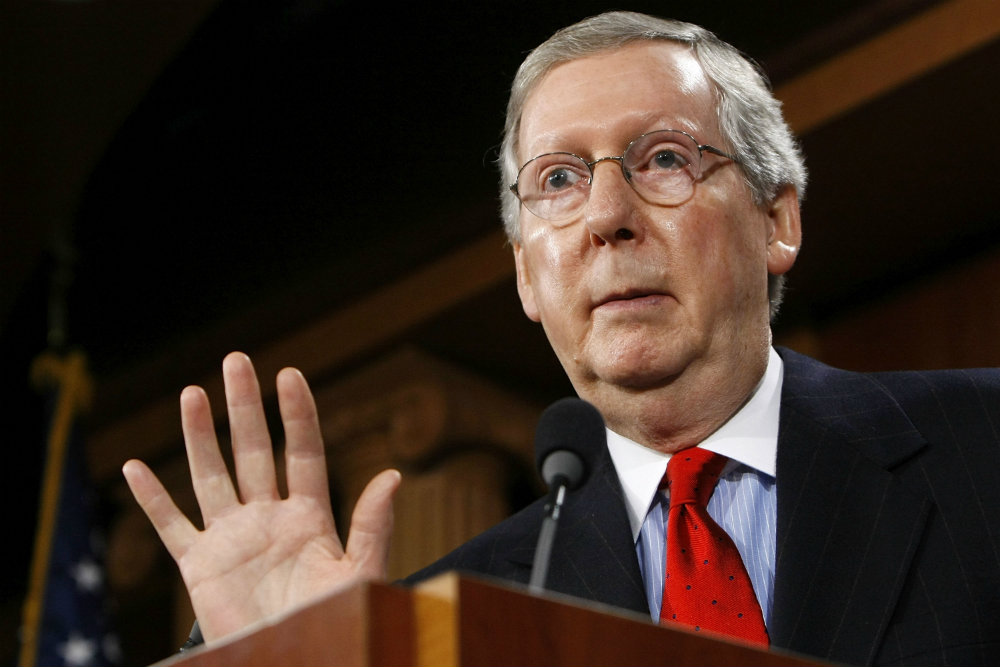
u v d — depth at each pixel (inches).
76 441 270.2
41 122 252.2
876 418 91.4
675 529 90.0
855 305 245.1
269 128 265.1
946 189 220.7
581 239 99.6
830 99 209.2
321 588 81.0
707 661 56.7
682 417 97.1
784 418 93.6
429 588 53.3
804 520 85.9
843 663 78.6
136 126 265.7
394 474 84.2
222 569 82.2
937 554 82.2
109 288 300.7
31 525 346.9
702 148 101.7
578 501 95.7
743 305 99.2
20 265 293.0
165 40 233.5
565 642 53.8
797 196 109.7
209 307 289.6
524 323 262.5
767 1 213.8
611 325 96.8
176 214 284.8
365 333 271.6
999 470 85.7
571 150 102.8
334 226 268.1
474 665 51.5
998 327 225.3
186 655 60.4
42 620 249.1
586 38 107.5
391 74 249.4
